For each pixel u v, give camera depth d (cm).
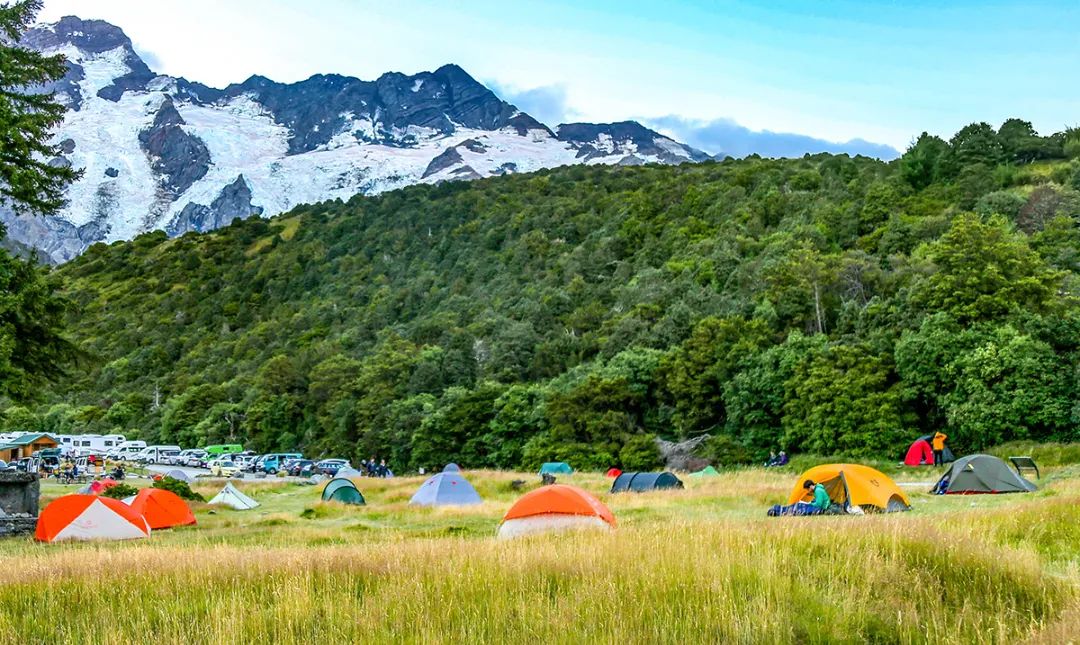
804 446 5353
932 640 902
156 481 3888
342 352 11625
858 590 1034
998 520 1591
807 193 10825
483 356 9444
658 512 2625
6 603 1140
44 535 2411
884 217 8788
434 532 2380
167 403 11944
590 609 980
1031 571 1105
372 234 18375
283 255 18650
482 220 16825
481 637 920
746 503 2869
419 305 13762
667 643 894
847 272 6994
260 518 3122
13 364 2978
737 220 10756
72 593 1174
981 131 10269
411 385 8931
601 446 6278
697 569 1091
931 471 4009
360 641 939
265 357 12925
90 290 19250
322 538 2273
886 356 5219
